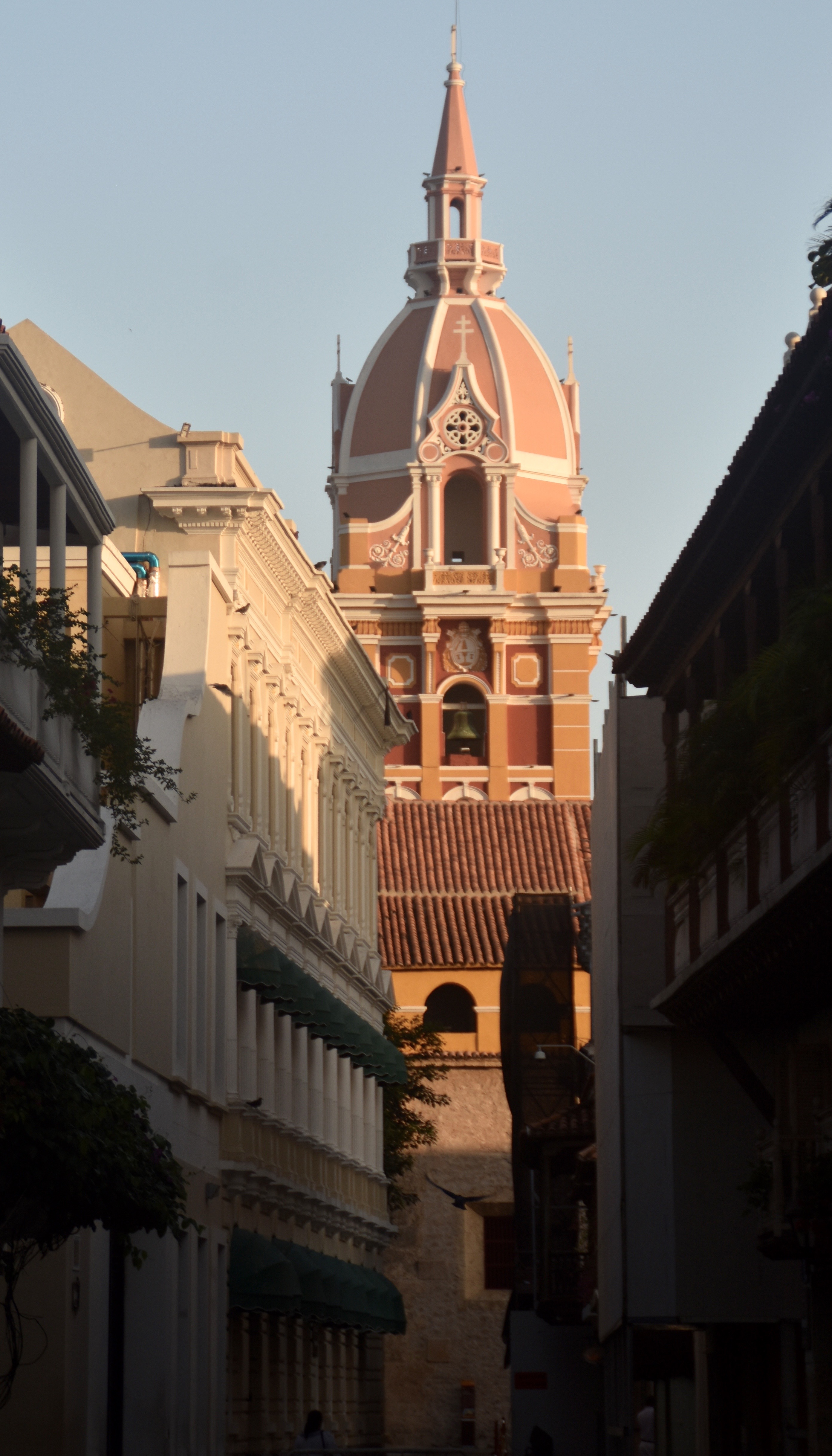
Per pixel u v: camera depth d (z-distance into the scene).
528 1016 54.84
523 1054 54.56
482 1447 71.00
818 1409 28.16
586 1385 51.78
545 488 96.44
